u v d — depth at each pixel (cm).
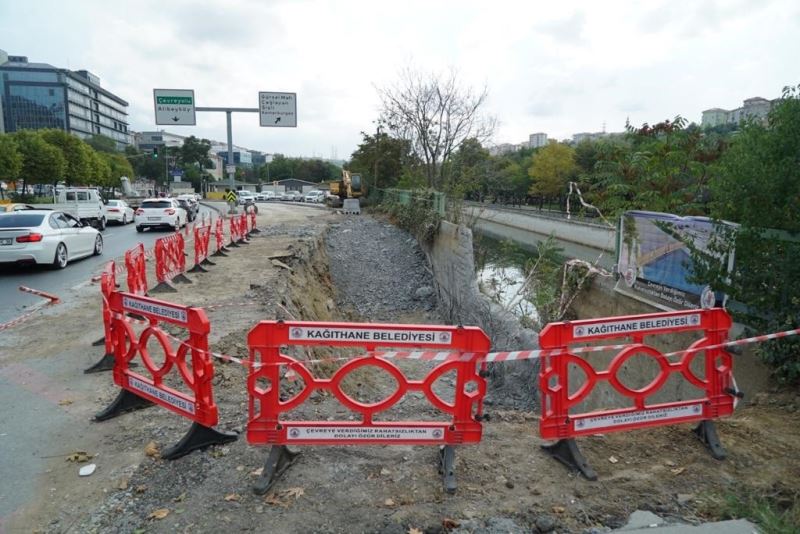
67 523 333
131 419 479
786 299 507
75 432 457
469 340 375
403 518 330
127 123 17325
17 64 12688
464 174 2197
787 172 509
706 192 805
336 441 379
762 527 316
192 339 403
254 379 374
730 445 423
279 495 354
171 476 381
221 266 1379
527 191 4850
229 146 3069
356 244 2472
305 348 848
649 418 411
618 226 838
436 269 1892
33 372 605
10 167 4097
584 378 902
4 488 374
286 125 3105
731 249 567
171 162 10669
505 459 408
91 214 2492
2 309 913
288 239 2027
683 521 330
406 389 379
